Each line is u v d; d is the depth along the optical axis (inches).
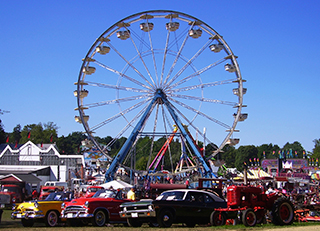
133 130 1465.3
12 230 639.1
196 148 1473.9
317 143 5467.5
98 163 1519.4
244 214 644.7
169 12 1512.1
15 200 1398.9
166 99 1489.9
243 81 1501.0
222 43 1525.6
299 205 842.2
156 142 4153.5
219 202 700.7
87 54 1494.8
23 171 2362.2
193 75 1491.1
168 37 1504.7
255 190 687.1
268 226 642.2
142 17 1515.7
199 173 1483.8
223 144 1493.6
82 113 1497.3
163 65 1493.6
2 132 3934.5
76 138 6619.1
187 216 666.8
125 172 1633.9
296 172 2566.4
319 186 1729.8
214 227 635.5
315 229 576.1
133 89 1488.7
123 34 1492.4
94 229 641.0
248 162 5531.5
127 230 609.6
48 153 2652.6
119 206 735.1
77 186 1726.1
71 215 721.0
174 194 693.3
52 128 5762.8
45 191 1349.7
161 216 652.1
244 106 1491.1
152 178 1520.7
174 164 3673.7
